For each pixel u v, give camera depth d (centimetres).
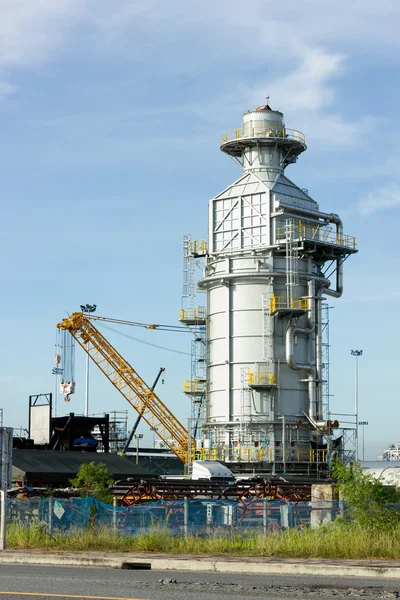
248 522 4466
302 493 5644
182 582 2388
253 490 5609
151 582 2383
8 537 3712
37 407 9462
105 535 3659
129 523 4200
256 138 9531
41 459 7438
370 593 2144
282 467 9088
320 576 2688
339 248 9644
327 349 9581
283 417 9088
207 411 9569
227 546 3456
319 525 3775
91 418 9681
